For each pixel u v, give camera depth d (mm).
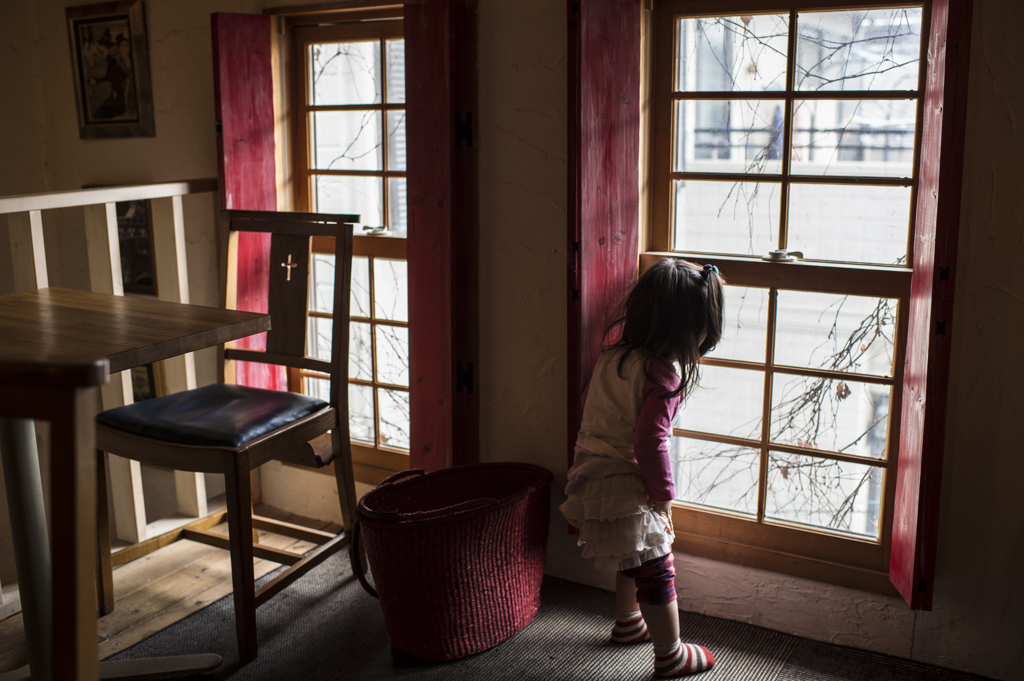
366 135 2666
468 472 2309
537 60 2199
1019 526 1862
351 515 2420
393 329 2748
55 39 3139
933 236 1758
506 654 2076
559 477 2402
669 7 2145
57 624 819
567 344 2227
